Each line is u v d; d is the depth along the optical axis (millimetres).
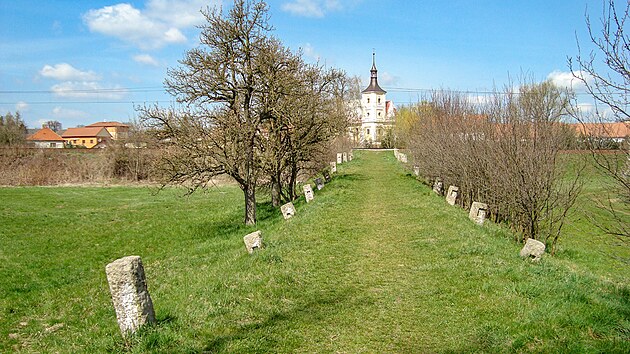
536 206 13617
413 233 14109
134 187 41156
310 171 29609
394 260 11242
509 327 6914
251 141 19484
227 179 43625
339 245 12695
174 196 35375
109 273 6824
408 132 41938
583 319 6844
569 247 16141
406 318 7730
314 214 16828
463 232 13227
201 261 13789
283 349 6652
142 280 7062
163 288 10617
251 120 19672
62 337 8789
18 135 64312
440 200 20562
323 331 7270
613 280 10977
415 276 9914
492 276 9172
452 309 7930
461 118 21203
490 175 16375
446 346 6691
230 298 8312
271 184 24266
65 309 10977
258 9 18484
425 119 28203
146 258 16562
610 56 6809
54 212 27625
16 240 19891
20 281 13914
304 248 12219
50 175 44438
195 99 18391
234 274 9883
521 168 13664
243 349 6504
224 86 18500
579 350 5957
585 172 13445
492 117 16531
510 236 14352
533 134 13898
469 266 10016
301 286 9281
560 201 13844
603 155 8508
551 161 13336
